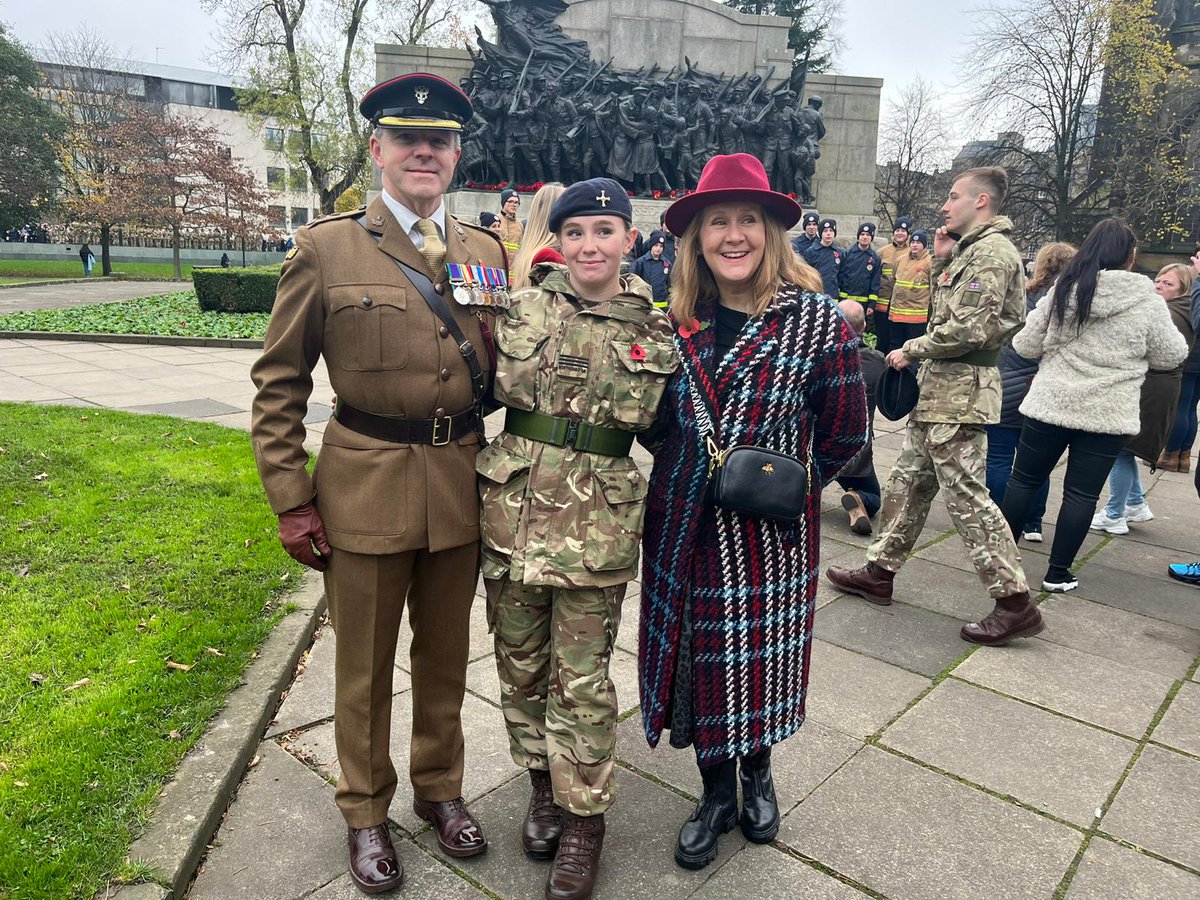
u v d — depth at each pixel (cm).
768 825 237
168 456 592
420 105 197
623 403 208
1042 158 2605
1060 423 402
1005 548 365
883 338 1168
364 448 204
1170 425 521
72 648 319
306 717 297
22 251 5244
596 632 212
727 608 217
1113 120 2562
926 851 236
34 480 520
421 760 234
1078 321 391
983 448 368
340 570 208
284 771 266
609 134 1564
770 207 210
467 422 214
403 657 340
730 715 221
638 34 1733
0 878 202
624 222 207
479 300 210
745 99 1623
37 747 255
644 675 232
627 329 209
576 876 212
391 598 211
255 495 511
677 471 217
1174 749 290
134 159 3791
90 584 377
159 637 327
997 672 344
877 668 346
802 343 211
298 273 198
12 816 223
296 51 2864
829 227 1133
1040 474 425
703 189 205
